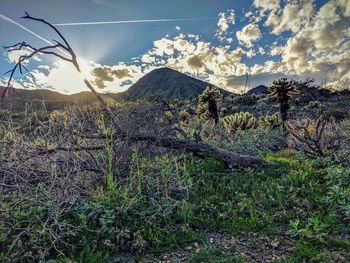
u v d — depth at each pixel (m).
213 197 3.62
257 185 4.05
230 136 8.27
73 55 4.33
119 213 2.91
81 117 4.20
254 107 35.28
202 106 14.78
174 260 2.30
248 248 2.51
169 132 5.30
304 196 3.68
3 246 2.32
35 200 2.86
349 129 8.68
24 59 3.64
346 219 2.94
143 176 3.74
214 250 2.44
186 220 3.03
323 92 35.53
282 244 2.56
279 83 16.41
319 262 2.19
